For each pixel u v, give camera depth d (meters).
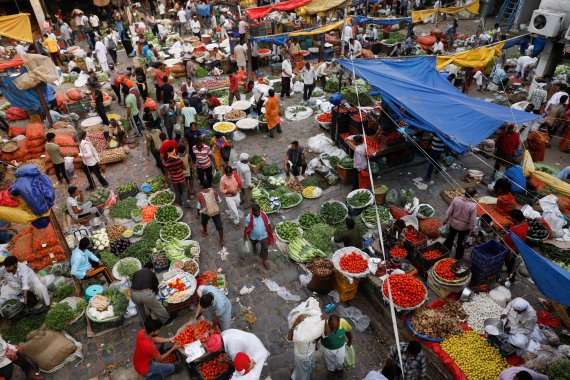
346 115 13.24
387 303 7.67
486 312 7.58
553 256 8.73
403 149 12.51
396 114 11.96
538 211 10.05
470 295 7.88
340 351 6.49
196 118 15.27
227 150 11.98
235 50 19.64
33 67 14.08
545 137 12.62
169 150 10.62
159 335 7.73
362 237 9.49
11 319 7.91
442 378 6.83
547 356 6.40
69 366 7.30
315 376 6.97
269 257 9.58
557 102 13.80
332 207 10.52
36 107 15.25
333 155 12.85
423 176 12.38
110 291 8.16
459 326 7.30
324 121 15.13
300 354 6.34
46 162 13.27
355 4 23.83
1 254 9.16
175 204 11.60
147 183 12.34
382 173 12.51
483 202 10.41
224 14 30.33
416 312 7.48
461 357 6.79
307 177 12.38
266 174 12.53
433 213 10.37
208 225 10.72
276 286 8.76
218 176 12.53
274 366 7.15
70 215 10.66
